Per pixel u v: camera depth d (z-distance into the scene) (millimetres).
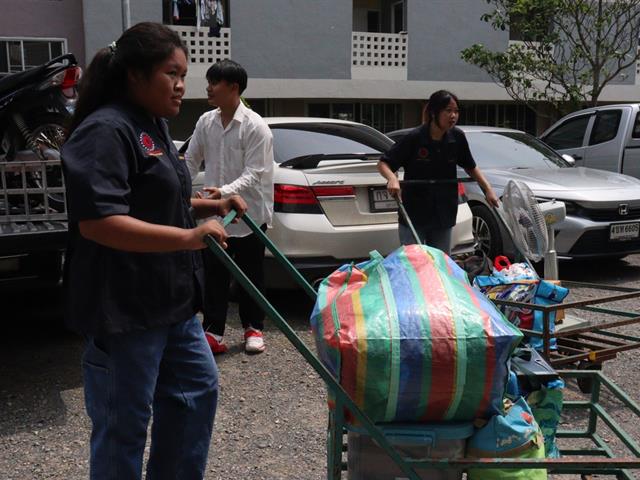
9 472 3201
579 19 14281
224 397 4055
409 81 16984
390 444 2156
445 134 4719
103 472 2312
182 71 2352
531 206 4570
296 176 5203
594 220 6617
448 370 2150
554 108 15781
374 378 2156
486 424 2271
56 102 5215
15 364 4578
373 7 18250
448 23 17250
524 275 4199
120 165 2156
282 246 5191
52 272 4551
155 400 2551
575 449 2908
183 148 6383
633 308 5801
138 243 2141
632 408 2672
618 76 18125
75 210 2119
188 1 15289
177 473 2566
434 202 4766
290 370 4477
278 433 3619
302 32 15961
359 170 5309
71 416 3799
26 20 14570
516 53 14031
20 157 5059
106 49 2336
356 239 5238
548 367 2736
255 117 4559
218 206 2670
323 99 17438
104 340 2273
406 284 2350
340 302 2326
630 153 9719
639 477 3143
